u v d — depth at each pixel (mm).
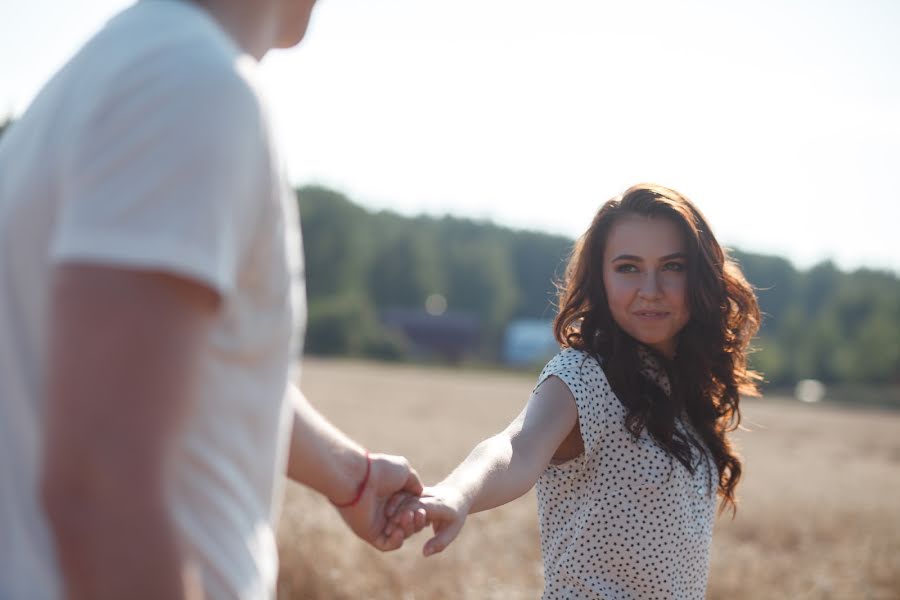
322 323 68625
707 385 2510
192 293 987
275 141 1139
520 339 87562
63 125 1092
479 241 104625
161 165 986
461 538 6914
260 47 1304
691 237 2430
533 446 2143
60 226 1010
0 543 1074
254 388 1160
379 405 28266
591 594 2260
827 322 76500
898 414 49469
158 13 1128
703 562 2396
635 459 2289
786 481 14766
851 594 6617
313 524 5832
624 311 2408
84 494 917
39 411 1078
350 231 80812
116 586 913
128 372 935
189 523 1069
